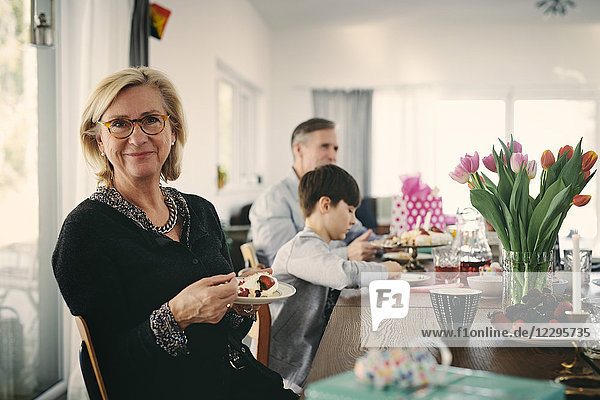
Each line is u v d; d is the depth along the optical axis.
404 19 7.68
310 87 8.12
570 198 1.49
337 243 2.85
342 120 8.10
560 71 7.88
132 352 1.37
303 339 2.03
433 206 3.30
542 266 1.48
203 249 1.66
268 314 1.89
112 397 1.40
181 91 4.48
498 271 1.95
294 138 3.36
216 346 1.57
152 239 1.50
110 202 1.51
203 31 4.98
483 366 1.18
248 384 1.67
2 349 2.62
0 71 2.60
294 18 7.48
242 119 7.21
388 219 7.11
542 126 7.97
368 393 0.87
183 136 1.73
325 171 2.23
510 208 1.50
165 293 1.47
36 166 2.92
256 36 7.12
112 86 1.52
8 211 2.67
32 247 2.88
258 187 7.44
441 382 0.90
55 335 3.10
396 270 2.00
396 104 8.08
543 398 0.88
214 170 5.34
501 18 7.63
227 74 6.23
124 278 1.46
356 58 8.08
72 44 3.18
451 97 8.09
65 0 3.15
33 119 2.89
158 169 1.58
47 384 3.01
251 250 2.75
